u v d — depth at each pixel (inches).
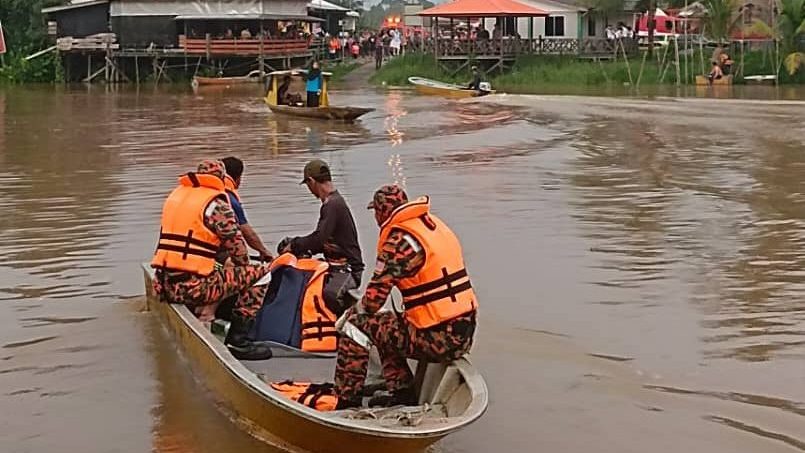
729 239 478.0
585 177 679.1
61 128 1048.2
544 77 1844.2
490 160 770.2
